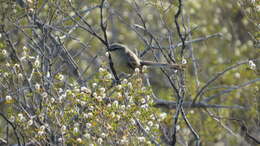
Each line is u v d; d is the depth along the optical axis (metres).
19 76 10.22
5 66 10.47
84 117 9.75
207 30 20.02
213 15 21.36
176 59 11.60
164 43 15.48
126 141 9.44
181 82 11.09
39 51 12.48
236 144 14.88
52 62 11.67
